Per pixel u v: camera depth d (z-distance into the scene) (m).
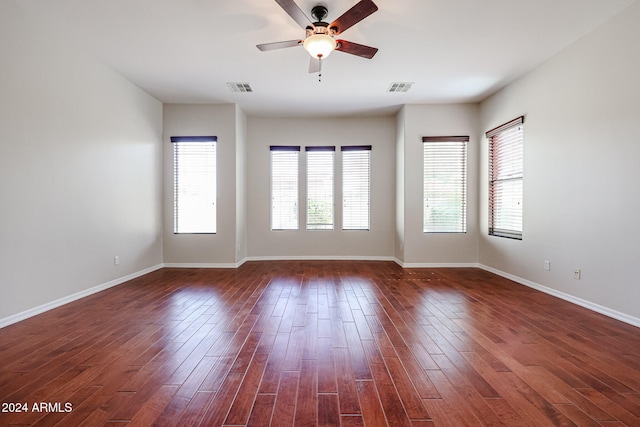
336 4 2.74
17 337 2.48
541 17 2.92
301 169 6.04
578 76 3.29
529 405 1.64
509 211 4.60
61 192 3.27
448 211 5.45
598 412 1.58
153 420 1.51
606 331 2.61
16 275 2.80
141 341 2.42
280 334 2.57
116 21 2.99
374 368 2.02
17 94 2.79
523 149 4.16
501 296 3.66
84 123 3.57
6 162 2.70
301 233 6.05
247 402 1.66
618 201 2.87
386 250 6.02
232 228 5.36
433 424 1.49
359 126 6.01
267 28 3.09
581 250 3.27
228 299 3.54
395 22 2.99
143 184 4.78
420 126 5.38
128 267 4.43
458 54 3.62
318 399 1.69
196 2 2.70
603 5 2.75
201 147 5.41
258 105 5.39
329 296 3.66
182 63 3.85
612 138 2.92
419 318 2.94
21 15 2.81
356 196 6.05
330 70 4.02
